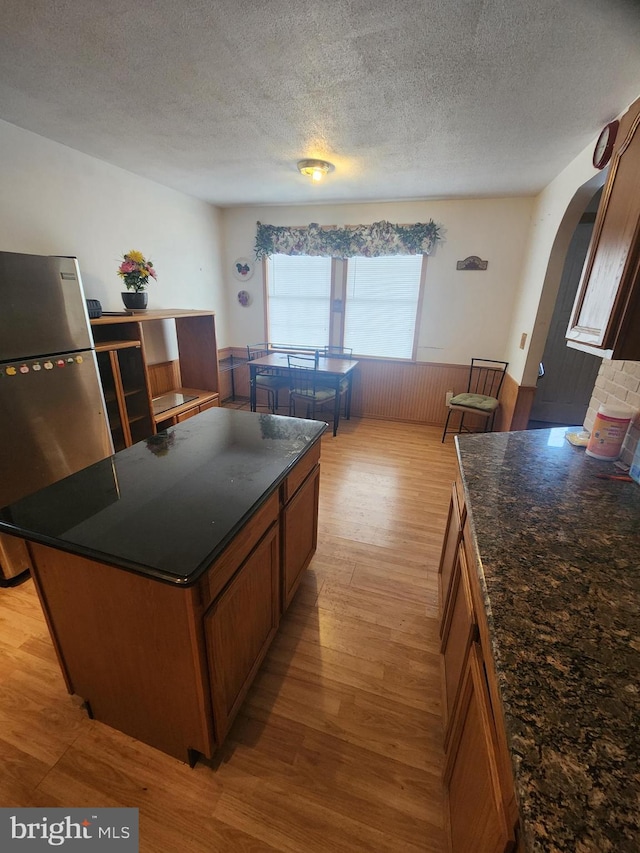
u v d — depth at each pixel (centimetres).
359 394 463
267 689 143
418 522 251
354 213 400
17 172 223
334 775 117
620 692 60
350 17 127
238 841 103
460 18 126
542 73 157
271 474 133
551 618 74
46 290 185
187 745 116
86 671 119
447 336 412
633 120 104
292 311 458
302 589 191
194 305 410
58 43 143
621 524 107
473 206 366
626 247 102
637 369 141
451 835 95
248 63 154
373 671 150
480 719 77
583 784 47
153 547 94
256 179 318
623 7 119
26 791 112
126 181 301
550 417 446
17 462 182
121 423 263
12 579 188
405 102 183
